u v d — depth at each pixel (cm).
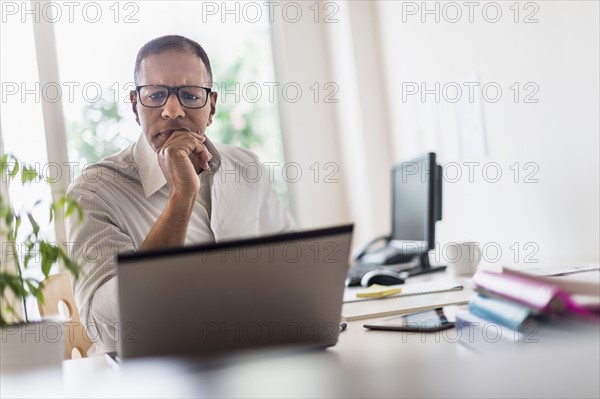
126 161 200
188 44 198
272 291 113
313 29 399
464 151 290
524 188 247
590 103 205
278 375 101
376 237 355
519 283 103
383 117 371
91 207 183
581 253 218
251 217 231
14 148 346
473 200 287
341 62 384
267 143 398
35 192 334
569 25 212
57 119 353
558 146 224
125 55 363
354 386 92
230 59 392
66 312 224
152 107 194
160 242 172
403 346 119
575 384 90
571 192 219
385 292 189
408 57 336
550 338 94
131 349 107
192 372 110
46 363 112
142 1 368
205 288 108
